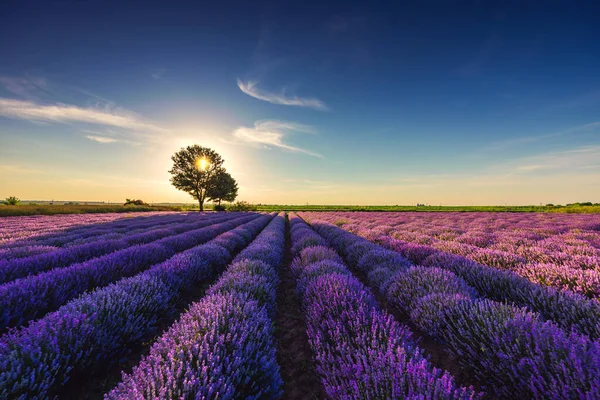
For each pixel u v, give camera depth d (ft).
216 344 7.06
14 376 6.06
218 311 9.47
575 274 14.67
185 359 6.82
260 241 30.25
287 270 25.22
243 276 14.73
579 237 33.47
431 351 10.31
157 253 22.31
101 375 8.77
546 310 11.00
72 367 7.25
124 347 9.62
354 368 6.88
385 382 6.00
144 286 12.32
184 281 16.19
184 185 145.38
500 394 7.35
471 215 96.22
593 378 5.67
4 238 30.66
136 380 6.06
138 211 130.21
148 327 10.84
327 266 16.88
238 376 6.52
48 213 86.38
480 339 8.66
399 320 13.23
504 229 47.26
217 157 153.07
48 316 8.65
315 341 9.30
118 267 17.37
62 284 13.04
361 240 29.40
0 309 9.86
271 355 8.12
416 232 42.09
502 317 8.82
